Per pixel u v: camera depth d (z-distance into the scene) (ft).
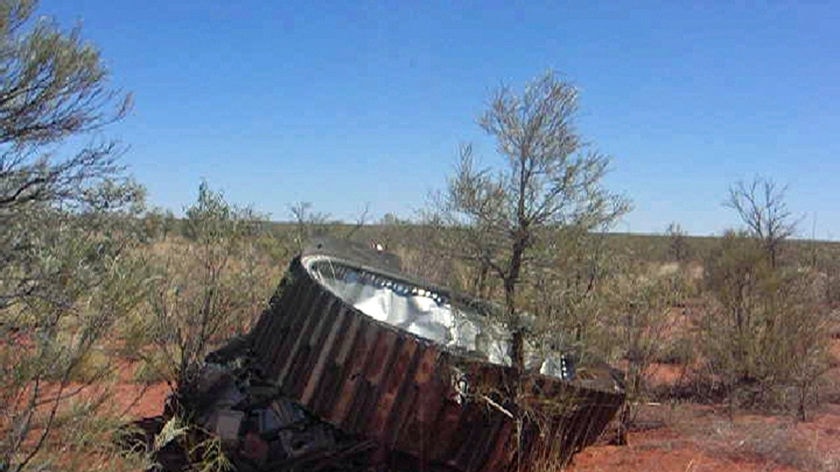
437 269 37.55
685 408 37.47
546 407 24.98
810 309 43.91
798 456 28.50
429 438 24.22
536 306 26.35
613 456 29.48
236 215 33.68
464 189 26.45
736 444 30.07
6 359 14.80
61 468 15.11
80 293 15.43
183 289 30.78
